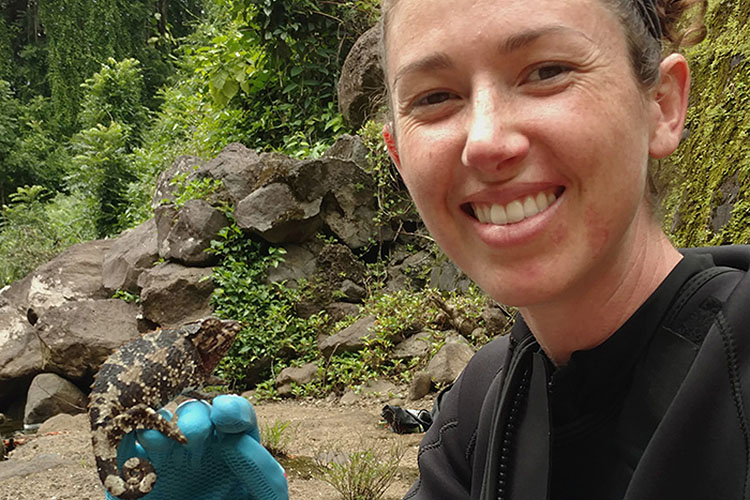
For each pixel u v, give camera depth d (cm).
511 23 37
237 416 60
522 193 38
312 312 309
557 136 37
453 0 38
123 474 61
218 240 319
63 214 657
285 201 313
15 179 926
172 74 1072
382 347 271
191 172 362
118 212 567
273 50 420
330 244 321
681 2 48
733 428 35
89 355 316
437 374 239
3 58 1108
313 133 413
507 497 45
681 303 41
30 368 335
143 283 319
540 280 39
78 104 1034
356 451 163
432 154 40
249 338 298
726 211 122
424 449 58
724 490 34
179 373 75
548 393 45
